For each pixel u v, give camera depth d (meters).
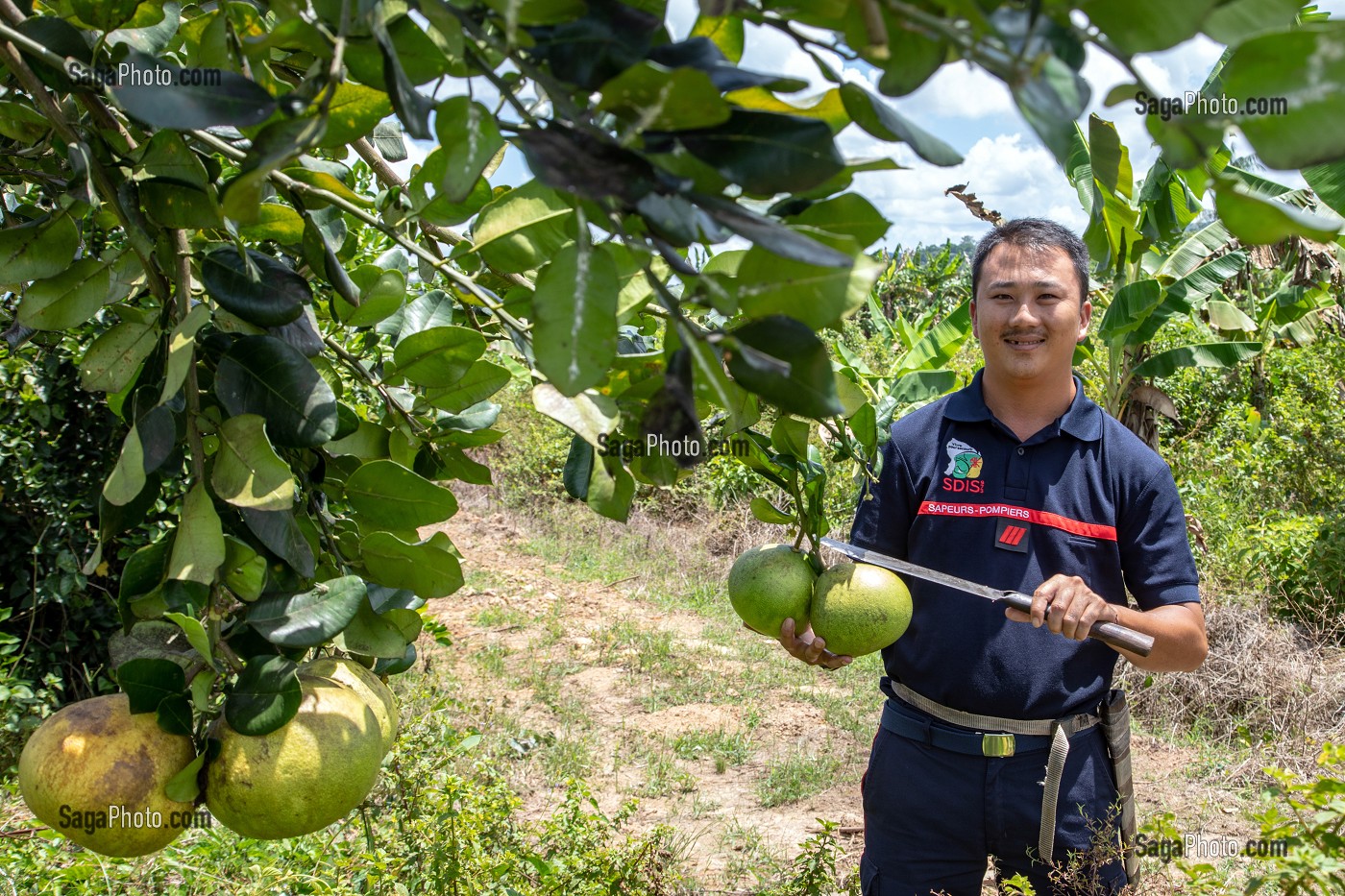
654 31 0.70
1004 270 2.47
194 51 1.26
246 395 1.18
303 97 0.83
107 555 5.20
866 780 2.69
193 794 1.06
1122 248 6.39
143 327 1.29
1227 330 7.81
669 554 10.19
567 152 0.66
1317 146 0.57
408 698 5.89
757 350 0.73
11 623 5.39
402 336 1.60
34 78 1.17
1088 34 0.57
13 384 4.92
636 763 5.81
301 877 3.02
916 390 5.91
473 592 9.15
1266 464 8.73
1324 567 7.12
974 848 2.50
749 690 7.02
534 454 12.30
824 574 1.93
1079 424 2.51
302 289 1.24
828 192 0.92
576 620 8.50
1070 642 2.43
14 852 3.01
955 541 2.50
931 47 0.65
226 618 1.15
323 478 1.37
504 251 1.21
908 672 2.53
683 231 0.68
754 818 5.15
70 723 1.07
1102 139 0.89
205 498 1.08
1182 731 6.07
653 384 1.24
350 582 1.13
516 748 5.39
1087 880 2.38
